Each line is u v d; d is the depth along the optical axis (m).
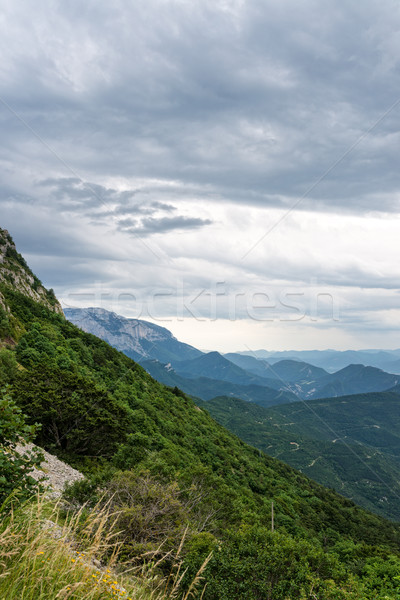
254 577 11.09
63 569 4.78
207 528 16.16
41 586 4.34
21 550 4.91
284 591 10.92
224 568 11.11
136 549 10.25
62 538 5.17
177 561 10.90
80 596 4.63
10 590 4.21
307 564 11.84
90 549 5.40
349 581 12.09
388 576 19.67
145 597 6.29
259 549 12.13
